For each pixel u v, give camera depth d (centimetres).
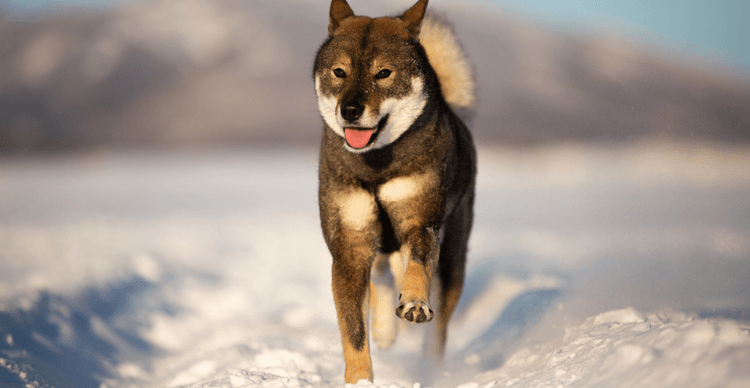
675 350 558
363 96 777
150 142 13425
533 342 898
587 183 3928
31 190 4312
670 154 4334
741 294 961
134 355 1088
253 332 1159
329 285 1612
